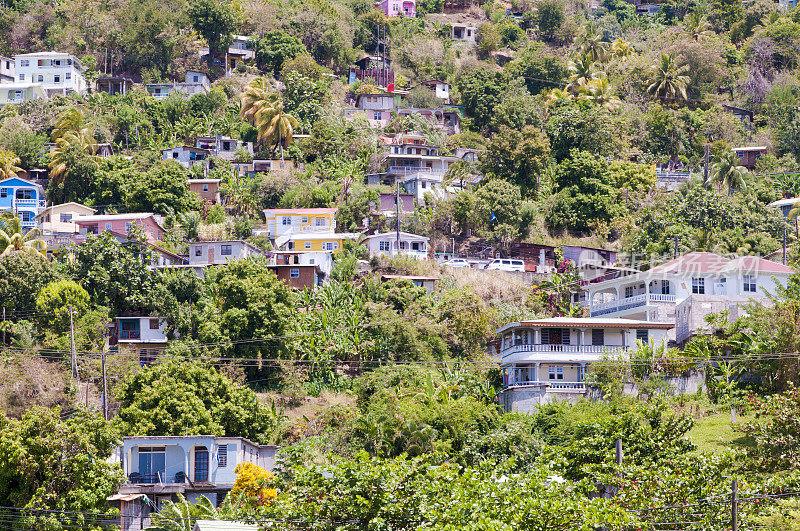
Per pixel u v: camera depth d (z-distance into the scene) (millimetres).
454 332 173625
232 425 132125
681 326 151875
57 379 138750
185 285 170875
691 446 89875
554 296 193000
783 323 126312
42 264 165750
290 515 75438
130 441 119125
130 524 113312
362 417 128500
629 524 74188
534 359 140000
